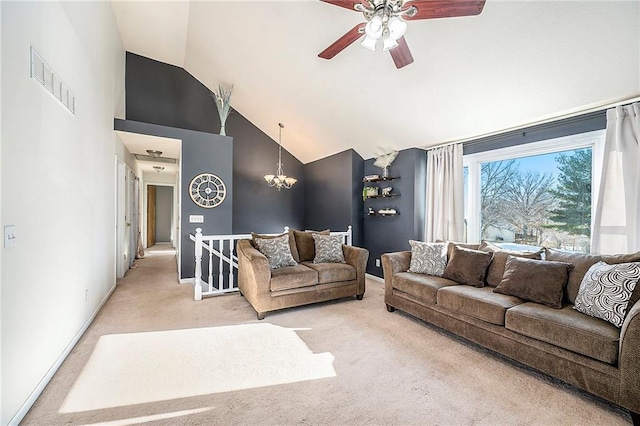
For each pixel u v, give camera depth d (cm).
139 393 181
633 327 158
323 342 255
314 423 158
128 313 317
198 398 177
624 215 252
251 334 270
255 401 175
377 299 386
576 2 206
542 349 199
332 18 312
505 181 366
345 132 512
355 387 190
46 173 190
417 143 439
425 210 457
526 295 235
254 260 310
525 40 243
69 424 154
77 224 249
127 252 548
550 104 283
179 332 271
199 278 369
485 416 164
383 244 505
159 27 445
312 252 404
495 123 337
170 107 564
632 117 248
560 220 314
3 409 142
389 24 186
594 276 205
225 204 496
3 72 144
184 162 468
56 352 204
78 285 251
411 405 173
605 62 229
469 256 295
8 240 148
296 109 521
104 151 352
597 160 281
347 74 379
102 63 341
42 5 184
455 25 258
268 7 338
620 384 162
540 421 161
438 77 316
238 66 477
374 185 525
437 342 258
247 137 659
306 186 718
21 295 159
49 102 195
